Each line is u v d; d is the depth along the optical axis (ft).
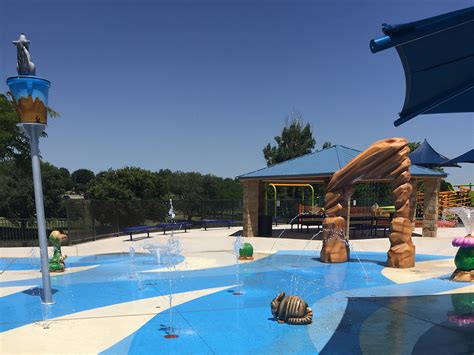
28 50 25.11
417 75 13.25
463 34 11.01
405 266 37.60
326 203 41.73
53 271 37.11
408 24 10.07
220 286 30.81
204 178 161.48
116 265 40.34
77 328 21.38
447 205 100.99
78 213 59.72
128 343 19.13
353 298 26.99
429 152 121.49
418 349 18.13
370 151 38.93
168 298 27.35
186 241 59.93
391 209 74.90
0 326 21.86
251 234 65.62
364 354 17.60
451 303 25.59
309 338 19.58
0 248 53.98
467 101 15.79
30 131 25.48
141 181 119.34
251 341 19.25
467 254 32.09
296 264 40.04
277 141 147.74
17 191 100.17
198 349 18.34
